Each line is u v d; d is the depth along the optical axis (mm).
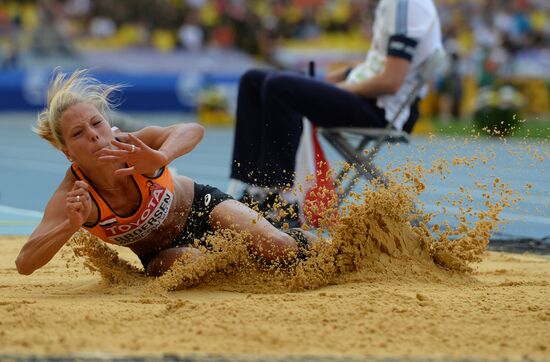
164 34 87312
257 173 21375
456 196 31562
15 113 82000
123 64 85250
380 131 22406
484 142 55031
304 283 14219
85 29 86188
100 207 13953
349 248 14781
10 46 83438
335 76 25594
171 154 14211
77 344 9938
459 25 77188
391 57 22125
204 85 81250
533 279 15766
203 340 10266
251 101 22031
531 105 67625
